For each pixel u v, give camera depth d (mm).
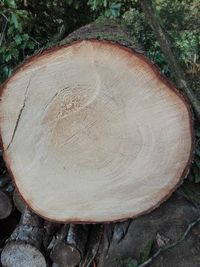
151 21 1051
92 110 862
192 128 862
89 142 886
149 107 851
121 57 815
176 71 1066
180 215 953
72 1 1726
